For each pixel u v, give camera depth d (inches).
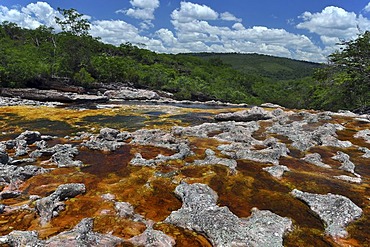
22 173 602.5
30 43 3462.1
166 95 2822.3
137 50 4530.0
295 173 624.1
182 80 3166.8
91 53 3088.1
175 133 992.9
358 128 1122.0
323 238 398.6
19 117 1378.0
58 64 2593.5
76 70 2763.3
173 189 559.5
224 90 3457.2
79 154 773.3
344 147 854.5
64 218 452.1
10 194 524.4
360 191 542.3
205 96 3011.8
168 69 3900.1
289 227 417.4
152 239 373.4
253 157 724.0
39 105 1834.4
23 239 361.1
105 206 491.2
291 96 3730.3
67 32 2790.4
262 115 1402.6
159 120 1390.3
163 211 483.2
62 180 599.5
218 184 570.6
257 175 620.1
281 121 1245.1
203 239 390.9
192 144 865.5
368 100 2017.7
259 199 512.7
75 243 351.3
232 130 1018.7
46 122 1280.8
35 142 891.4
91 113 1555.1
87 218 435.5
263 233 387.5
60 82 2476.6
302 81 4758.9
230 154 751.1
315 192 539.8
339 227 418.3
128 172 647.1
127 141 916.6
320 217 450.0
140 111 1684.3
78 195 529.7
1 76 2112.5
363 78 1907.0
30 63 2389.3
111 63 2915.8
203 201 471.5
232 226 394.9
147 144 858.8
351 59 2006.6
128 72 3046.3
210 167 652.1
